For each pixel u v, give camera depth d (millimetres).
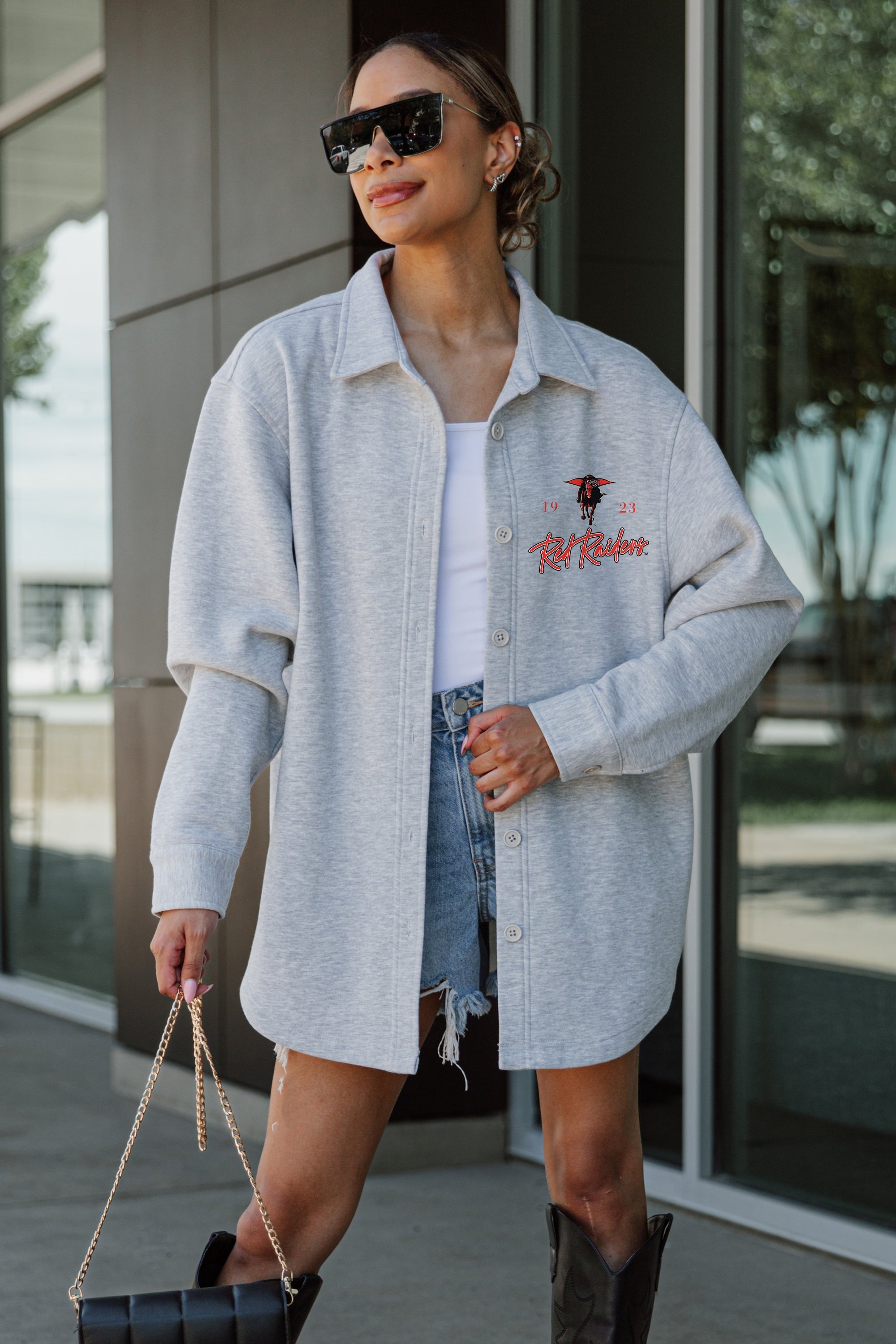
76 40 5602
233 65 4090
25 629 6004
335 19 3641
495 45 3748
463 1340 2709
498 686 1764
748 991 3490
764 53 3664
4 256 6148
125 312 4648
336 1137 1806
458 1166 3799
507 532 1771
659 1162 3607
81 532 5613
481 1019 3818
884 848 3672
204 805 1707
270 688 1769
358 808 1766
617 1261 1858
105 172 5168
